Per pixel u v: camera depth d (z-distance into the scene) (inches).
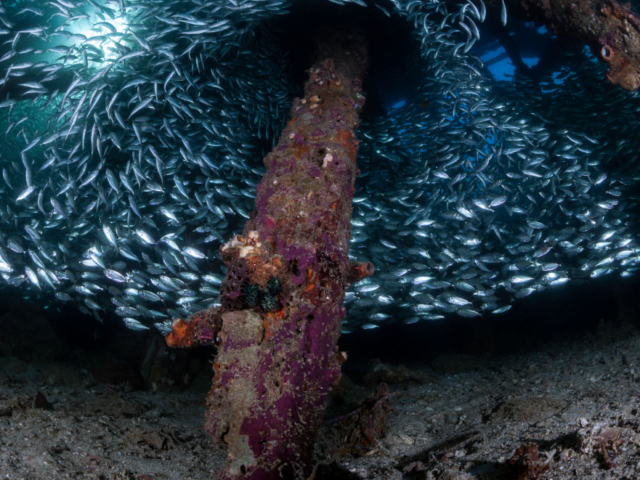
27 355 124.5
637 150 132.5
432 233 127.9
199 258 122.2
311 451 53.6
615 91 139.1
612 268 125.9
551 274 122.1
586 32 105.0
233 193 124.0
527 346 147.6
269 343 52.1
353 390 112.3
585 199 135.1
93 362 132.3
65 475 58.4
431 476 58.9
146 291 110.7
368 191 143.0
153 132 123.6
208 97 137.6
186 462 71.5
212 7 121.7
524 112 146.3
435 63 136.1
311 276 56.1
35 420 72.8
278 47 147.9
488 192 138.1
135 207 113.4
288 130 79.4
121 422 85.0
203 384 127.6
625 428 56.9
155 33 115.7
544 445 60.1
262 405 50.3
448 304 118.2
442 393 105.0
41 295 129.1
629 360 94.2
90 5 135.9
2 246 118.2
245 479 48.8
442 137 140.6
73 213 126.7
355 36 137.6
